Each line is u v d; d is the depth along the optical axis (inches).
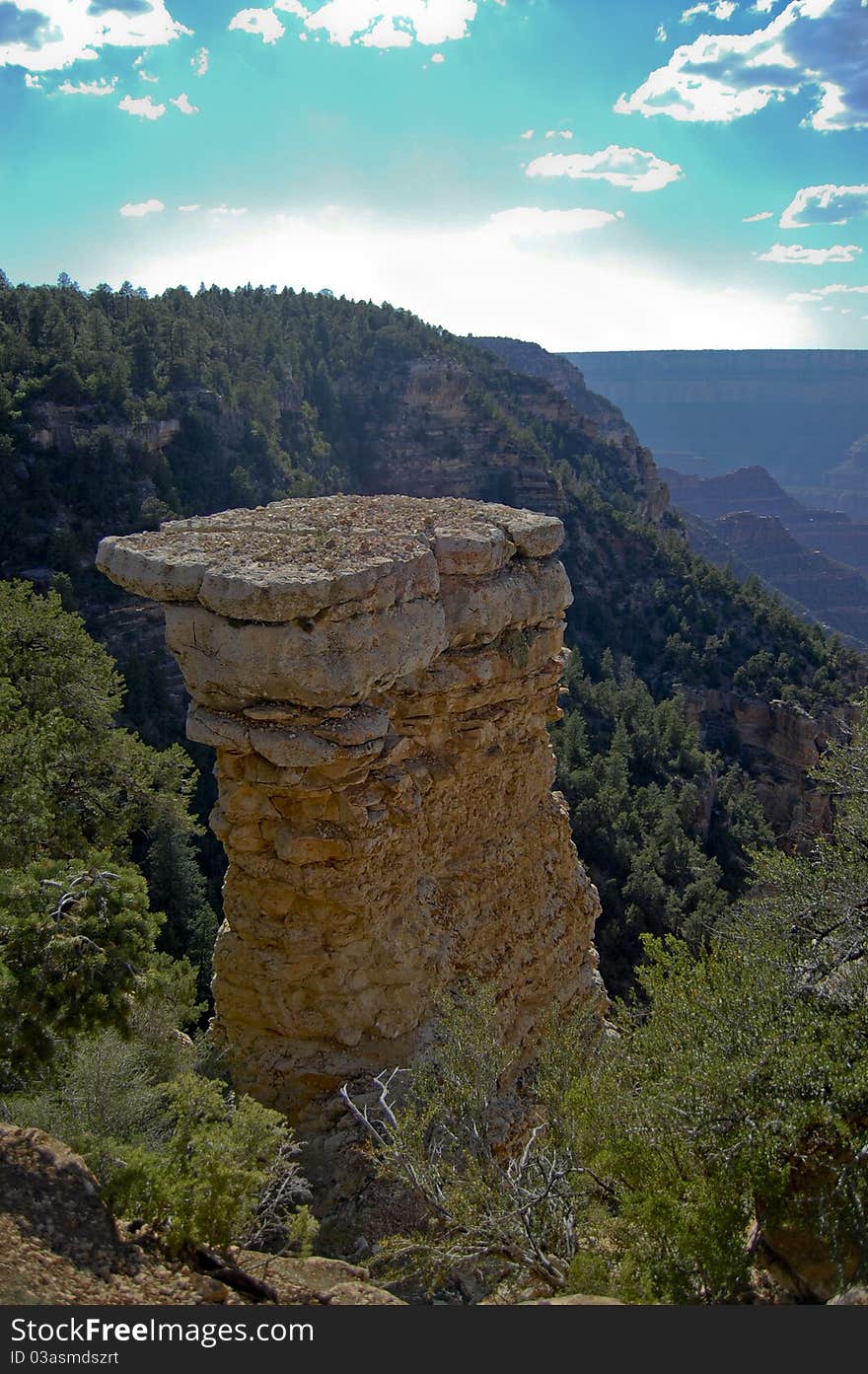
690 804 2308.1
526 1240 341.4
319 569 397.4
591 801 2076.8
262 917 441.4
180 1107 333.1
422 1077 410.9
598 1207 368.5
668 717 2659.9
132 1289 258.8
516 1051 461.7
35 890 422.9
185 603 410.6
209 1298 261.9
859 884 456.1
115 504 2395.4
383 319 4815.5
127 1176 288.8
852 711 2970.0
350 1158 417.4
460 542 462.6
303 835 420.8
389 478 4261.8
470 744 490.0
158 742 1899.6
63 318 2876.5
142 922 423.8
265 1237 339.6
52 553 2155.5
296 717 406.9
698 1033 362.6
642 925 1829.5
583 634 3358.8
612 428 7628.0
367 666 406.9
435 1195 364.5
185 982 518.9
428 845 484.7
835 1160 329.4
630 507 4761.3
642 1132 337.7
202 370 3120.1
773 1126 319.6
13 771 626.2
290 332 4419.3
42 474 2285.9
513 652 503.2
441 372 4303.6
